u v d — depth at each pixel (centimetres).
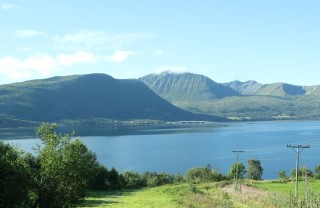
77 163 3562
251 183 10119
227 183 9744
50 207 3291
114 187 10812
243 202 6341
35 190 3195
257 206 5875
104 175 10838
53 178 3322
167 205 6203
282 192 7906
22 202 2967
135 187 11225
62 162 3378
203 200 6606
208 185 9662
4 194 2777
